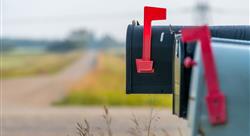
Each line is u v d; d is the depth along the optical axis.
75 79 95.56
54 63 174.25
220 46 5.38
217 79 5.27
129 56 8.74
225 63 5.33
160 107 29.16
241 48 5.39
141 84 8.73
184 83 6.95
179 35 7.51
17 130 19.06
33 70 130.50
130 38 8.74
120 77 85.00
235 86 5.29
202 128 5.25
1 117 23.94
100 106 36.41
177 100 7.32
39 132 18.31
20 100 49.47
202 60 5.21
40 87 73.69
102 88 59.16
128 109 28.98
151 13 7.72
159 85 8.70
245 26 8.40
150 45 8.30
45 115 24.83
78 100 46.12
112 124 18.52
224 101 5.24
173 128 16.02
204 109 5.23
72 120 21.56
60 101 46.72
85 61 193.38
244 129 5.27
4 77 105.12
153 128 11.32
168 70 8.59
